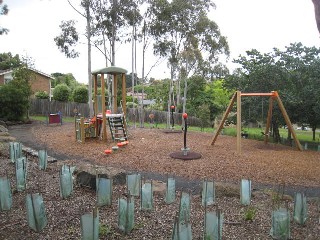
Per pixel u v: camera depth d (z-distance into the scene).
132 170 6.84
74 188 4.51
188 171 6.75
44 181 4.93
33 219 3.05
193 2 16.72
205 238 2.81
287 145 11.89
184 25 17.02
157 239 2.94
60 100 28.48
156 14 16.56
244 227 3.31
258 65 12.15
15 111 18.59
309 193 5.41
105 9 17.05
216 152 9.09
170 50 17.50
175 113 24.00
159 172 6.68
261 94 9.73
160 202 4.08
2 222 3.29
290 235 3.18
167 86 28.67
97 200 3.80
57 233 3.04
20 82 19.66
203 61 19.30
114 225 3.24
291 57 11.78
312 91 10.84
